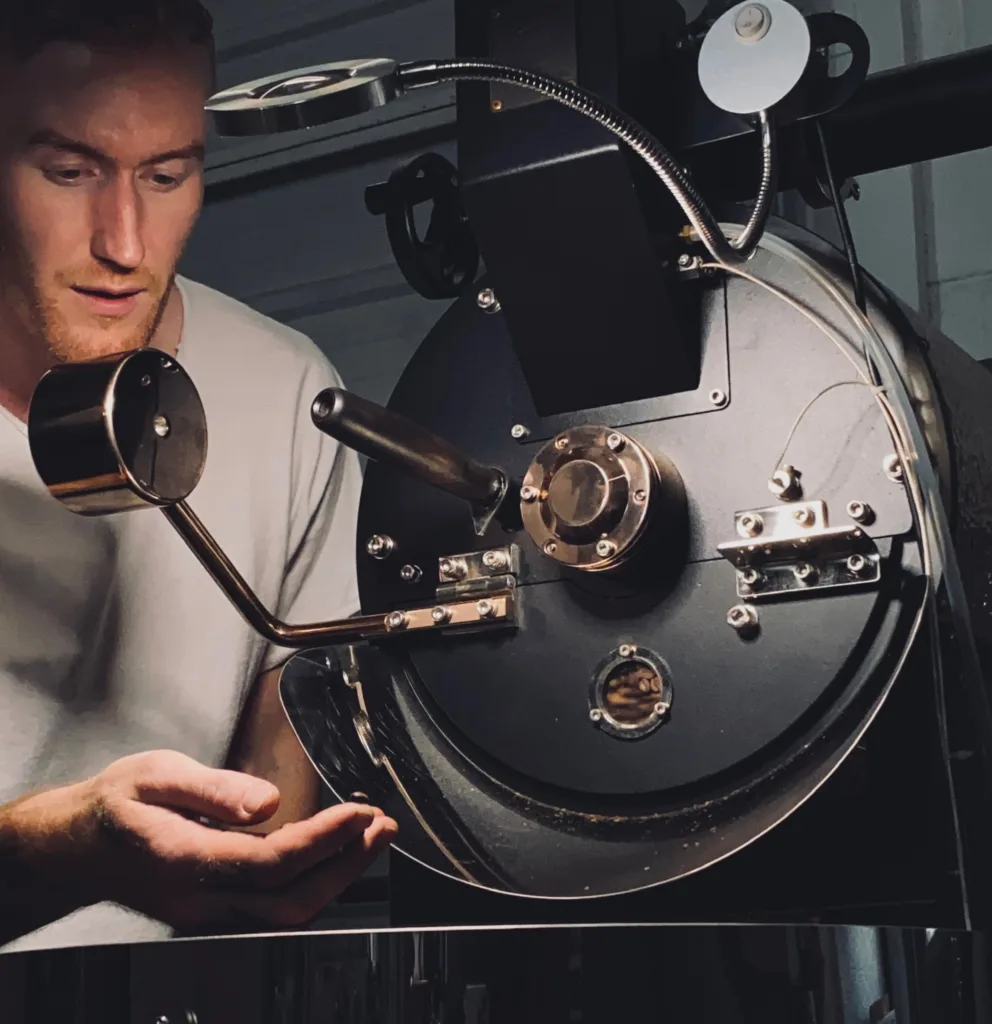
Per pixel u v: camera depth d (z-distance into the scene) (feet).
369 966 2.66
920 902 2.89
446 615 3.34
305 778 4.87
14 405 4.61
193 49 4.75
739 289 3.22
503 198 3.23
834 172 3.53
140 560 4.69
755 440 3.14
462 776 3.39
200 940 2.74
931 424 3.03
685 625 3.14
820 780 2.86
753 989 2.67
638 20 3.35
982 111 3.44
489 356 3.51
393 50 6.36
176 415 2.97
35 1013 2.83
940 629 2.96
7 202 4.54
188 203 4.71
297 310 6.56
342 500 5.21
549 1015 2.61
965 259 5.28
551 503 3.17
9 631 4.49
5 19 4.53
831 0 5.49
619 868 3.09
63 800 3.46
